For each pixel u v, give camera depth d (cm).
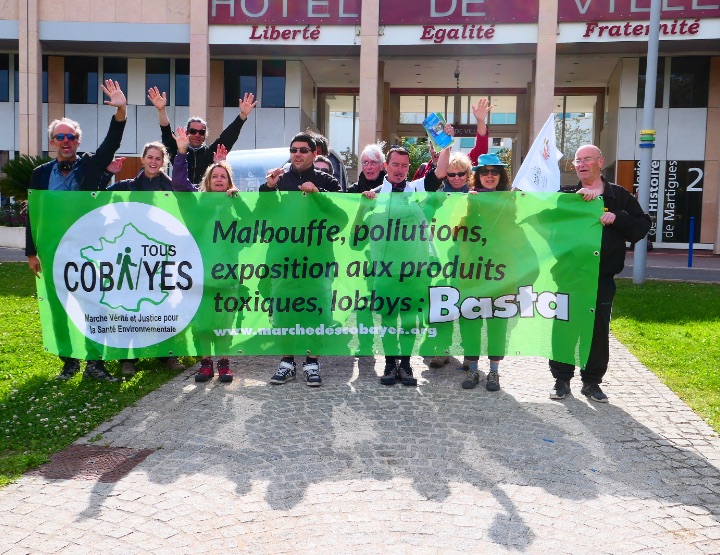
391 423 554
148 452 488
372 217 616
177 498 417
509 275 611
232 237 622
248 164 1118
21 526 380
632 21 2159
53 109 2711
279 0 2289
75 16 2350
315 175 662
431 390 652
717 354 797
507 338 616
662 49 2367
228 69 2680
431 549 362
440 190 695
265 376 697
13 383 639
